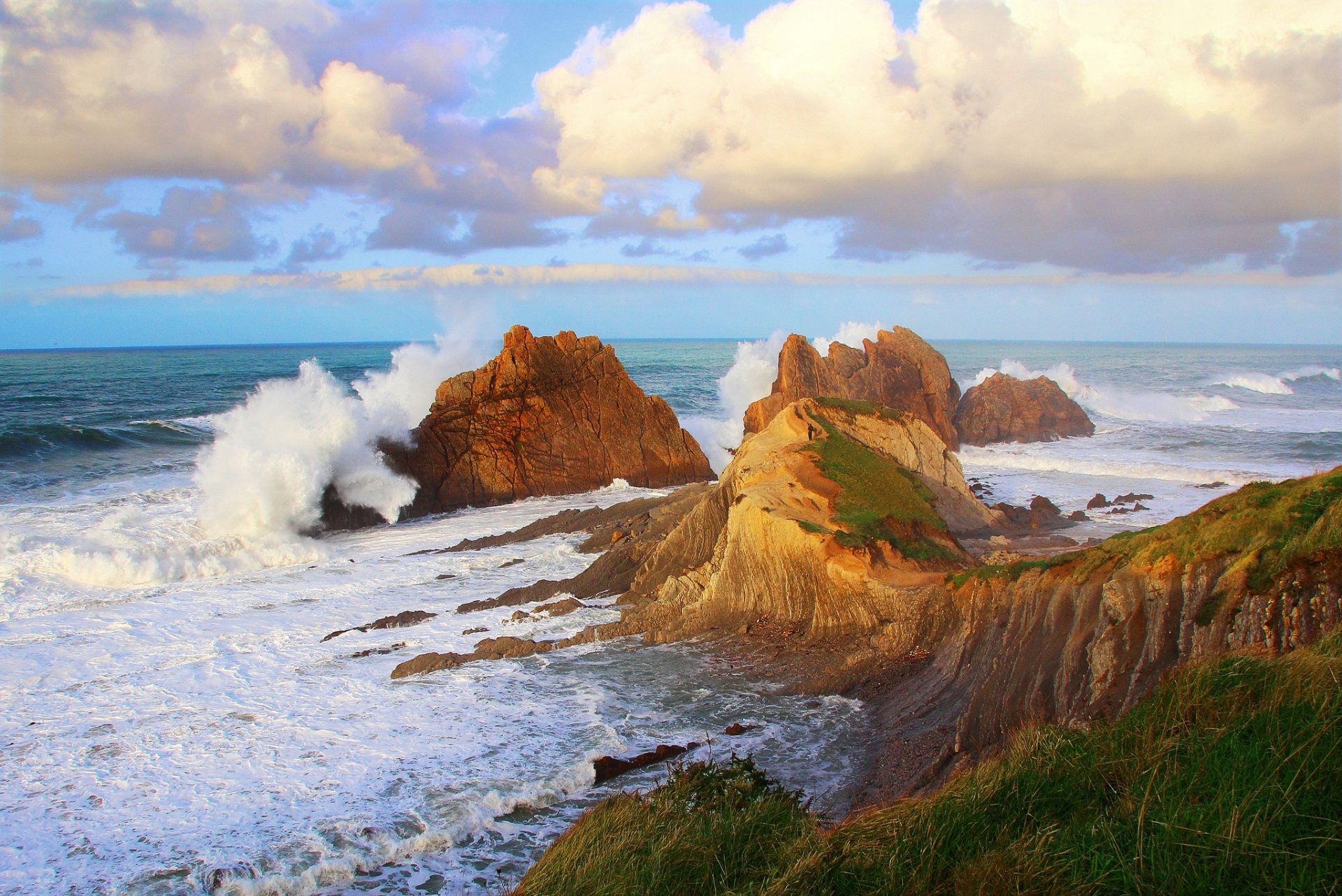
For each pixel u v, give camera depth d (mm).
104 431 51062
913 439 31641
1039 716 12203
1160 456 47062
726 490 24391
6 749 14641
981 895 5824
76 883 10641
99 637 21078
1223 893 5379
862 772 13164
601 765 13469
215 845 11430
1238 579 11688
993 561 22344
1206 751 6738
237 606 23797
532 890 8188
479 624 21641
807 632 19344
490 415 41094
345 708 16297
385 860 11156
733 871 7434
